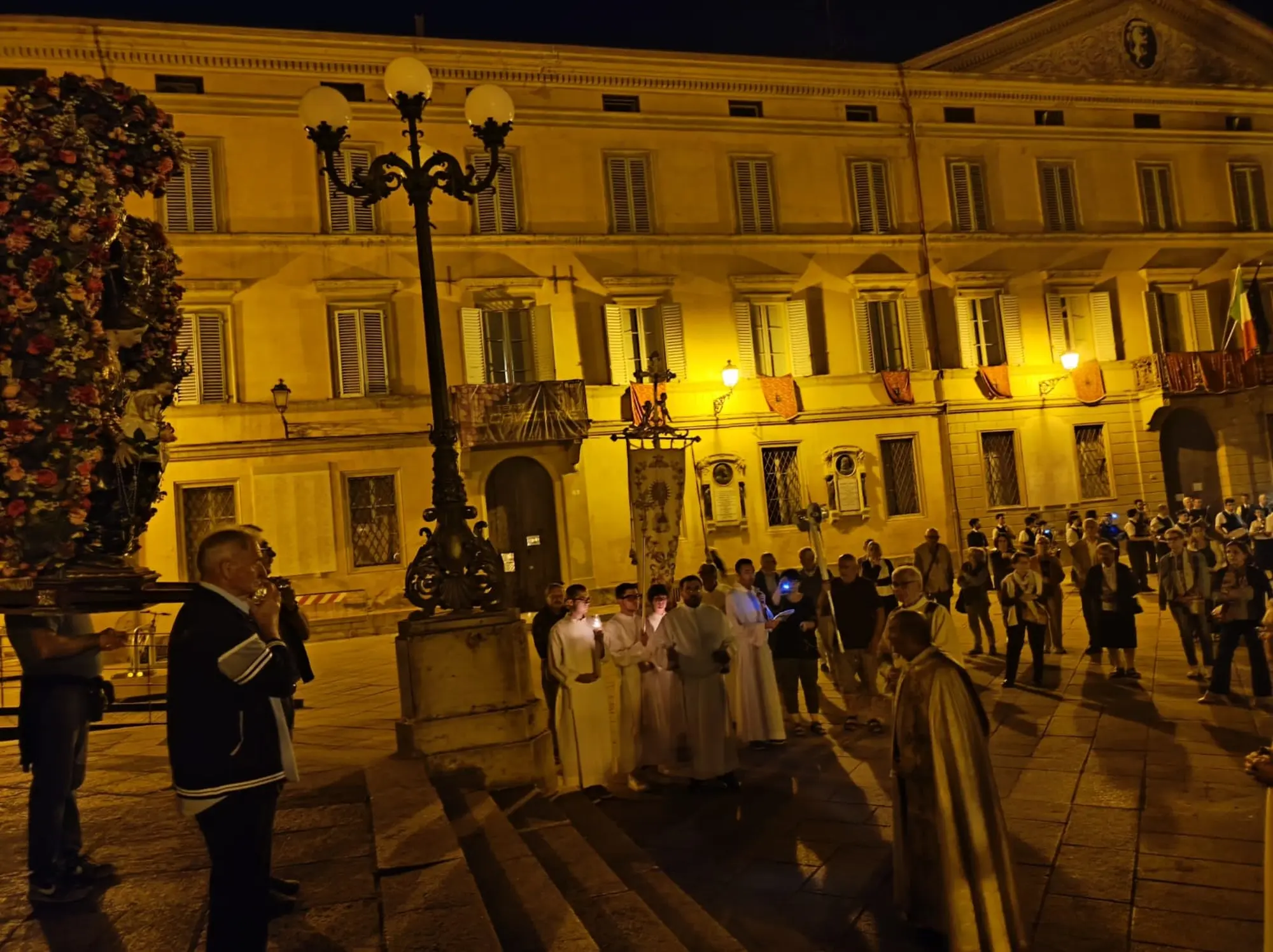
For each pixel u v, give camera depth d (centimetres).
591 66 2419
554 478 2300
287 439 2148
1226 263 2878
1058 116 2812
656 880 615
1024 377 2680
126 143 515
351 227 2247
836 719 1098
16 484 463
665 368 2341
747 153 2556
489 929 429
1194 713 985
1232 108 2942
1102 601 1204
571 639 873
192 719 353
